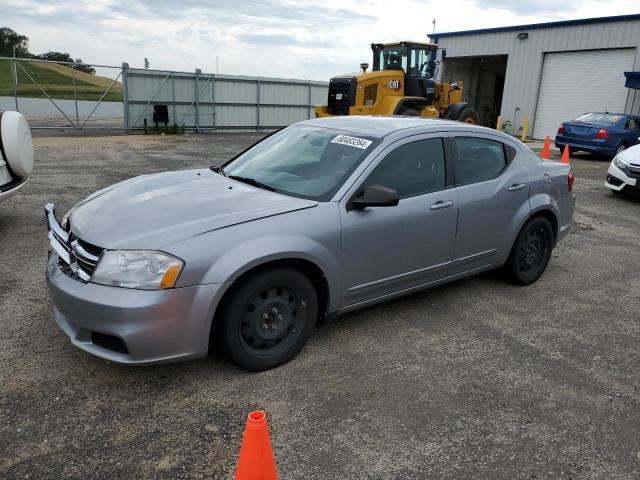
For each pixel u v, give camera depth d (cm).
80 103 3006
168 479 239
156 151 1473
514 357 365
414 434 278
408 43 1638
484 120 3083
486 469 255
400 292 402
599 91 2192
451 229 414
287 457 256
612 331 415
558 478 251
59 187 866
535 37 2369
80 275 300
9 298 418
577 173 1306
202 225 307
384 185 374
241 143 1825
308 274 348
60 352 341
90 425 273
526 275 500
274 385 317
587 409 308
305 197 356
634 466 262
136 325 281
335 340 378
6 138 575
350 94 1625
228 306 306
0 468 240
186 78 2255
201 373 325
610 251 639
